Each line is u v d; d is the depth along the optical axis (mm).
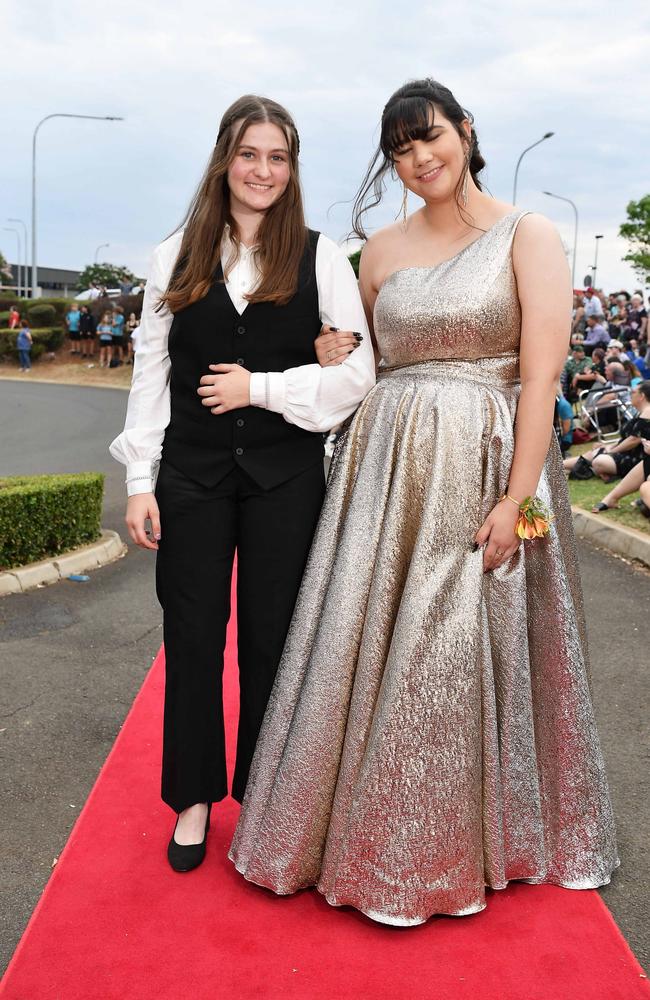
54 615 4941
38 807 2887
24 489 5734
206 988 1993
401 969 2057
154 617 4902
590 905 2301
